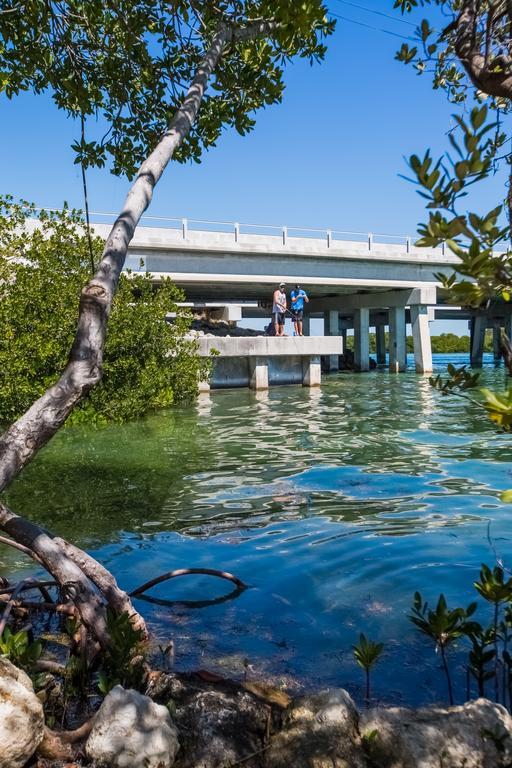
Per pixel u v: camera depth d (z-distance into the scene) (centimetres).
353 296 4119
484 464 1034
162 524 730
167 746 326
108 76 704
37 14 609
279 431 1445
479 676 367
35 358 1542
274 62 716
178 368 1984
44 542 452
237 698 369
